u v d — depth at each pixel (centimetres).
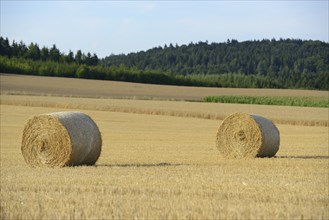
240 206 1309
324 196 1467
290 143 3650
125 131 4606
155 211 1246
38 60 16250
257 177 1823
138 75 14712
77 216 1196
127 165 2275
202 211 1250
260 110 6869
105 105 6869
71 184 1648
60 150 2195
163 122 5556
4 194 1473
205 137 4125
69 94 9719
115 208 1277
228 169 2064
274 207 1306
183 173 1920
